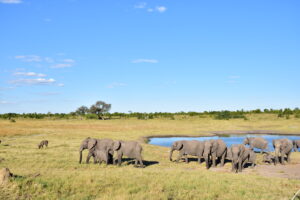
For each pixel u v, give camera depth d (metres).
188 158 24.25
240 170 18.45
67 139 35.34
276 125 64.88
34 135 40.53
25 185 10.46
